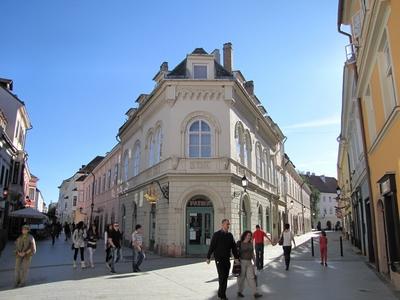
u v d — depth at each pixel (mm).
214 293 9781
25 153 35156
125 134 33375
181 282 11695
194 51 25078
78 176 74375
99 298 9062
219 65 24641
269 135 33531
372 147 12461
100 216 43719
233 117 23062
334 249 26062
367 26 10742
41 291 9992
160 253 21312
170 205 21016
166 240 20859
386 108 10375
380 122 11133
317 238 43531
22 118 35719
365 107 13641
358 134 18812
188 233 20953
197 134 22188
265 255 21547
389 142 10234
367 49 11203
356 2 13875
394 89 9562
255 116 28219
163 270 14922
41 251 23109
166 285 11094
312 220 83312
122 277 12820
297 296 9320
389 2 8711
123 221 31766
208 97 22516
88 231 15875
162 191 21906
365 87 13133
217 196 21172
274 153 35500
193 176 21312
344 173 38281
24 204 39562
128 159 32094
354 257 19719
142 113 27859
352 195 26094
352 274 13273
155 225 23031
